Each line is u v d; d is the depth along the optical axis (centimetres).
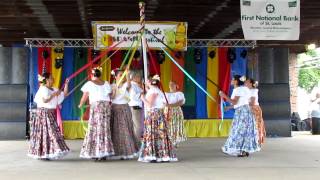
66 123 1279
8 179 622
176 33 1154
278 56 1337
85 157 789
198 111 1319
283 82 1336
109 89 791
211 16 1190
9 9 1069
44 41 1320
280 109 1332
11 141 1221
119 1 1015
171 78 1310
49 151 805
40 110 812
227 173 666
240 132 867
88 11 1116
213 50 1323
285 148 1016
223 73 1324
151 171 684
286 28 999
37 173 670
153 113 786
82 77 1295
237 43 1322
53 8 1065
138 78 959
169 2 1034
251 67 1325
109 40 1139
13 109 1280
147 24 1146
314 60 2100
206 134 1315
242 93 870
